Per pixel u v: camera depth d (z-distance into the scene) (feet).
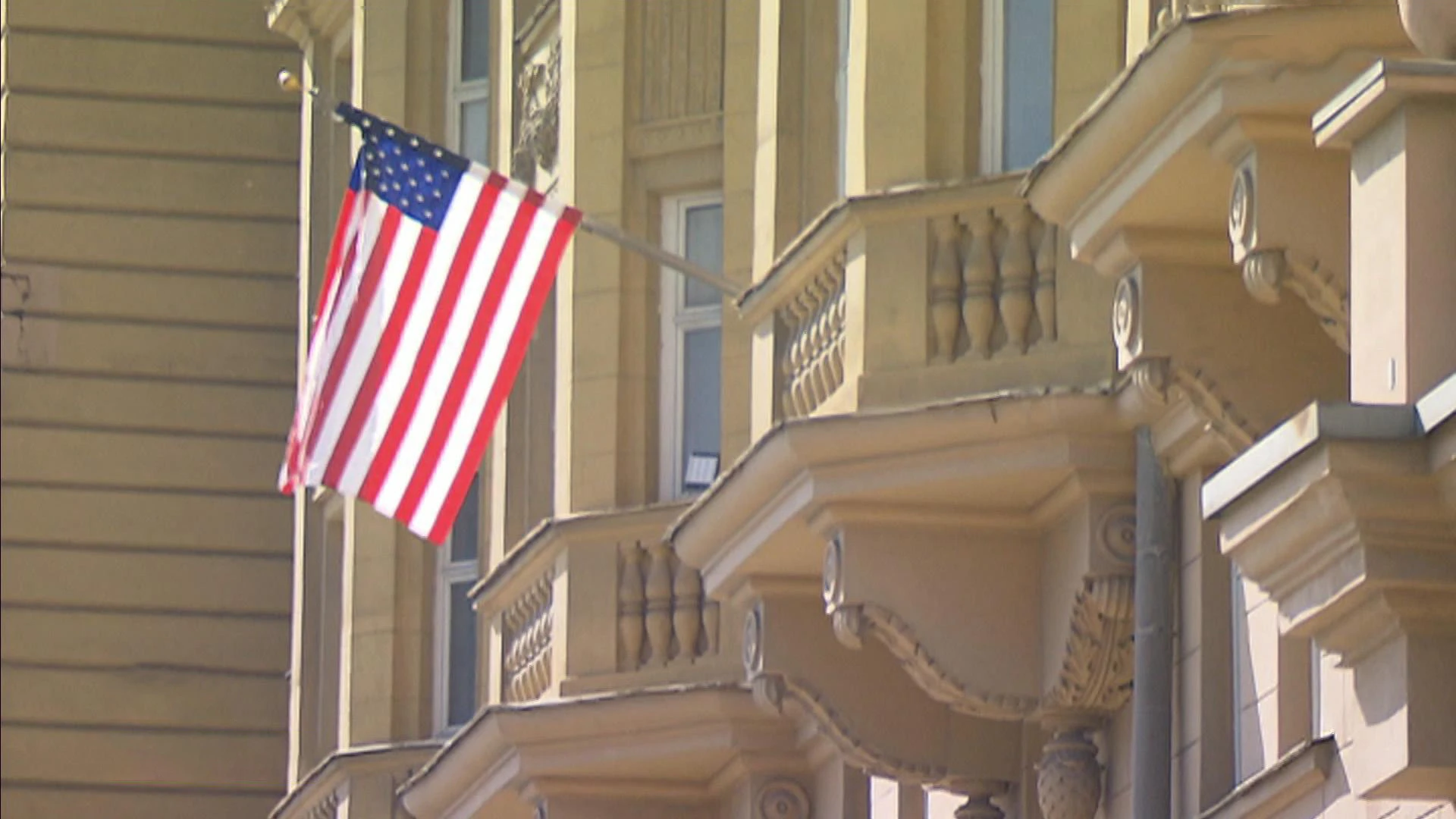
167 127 409.28
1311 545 133.28
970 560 198.80
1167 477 188.24
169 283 407.85
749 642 219.41
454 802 277.85
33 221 405.39
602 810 255.70
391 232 229.45
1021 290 193.26
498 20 311.47
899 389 196.13
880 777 226.17
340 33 364.38
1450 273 132.87
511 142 293.23
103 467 404.16
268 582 405.39
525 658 270.05
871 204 198.59
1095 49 195.00
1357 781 134.62
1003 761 215.10
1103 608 189.98
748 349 251.80
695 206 261.85
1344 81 157.99
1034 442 189.78
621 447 258.57
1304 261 159.84
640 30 263.90
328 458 229.25
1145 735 185.98
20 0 409.28
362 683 319.47
